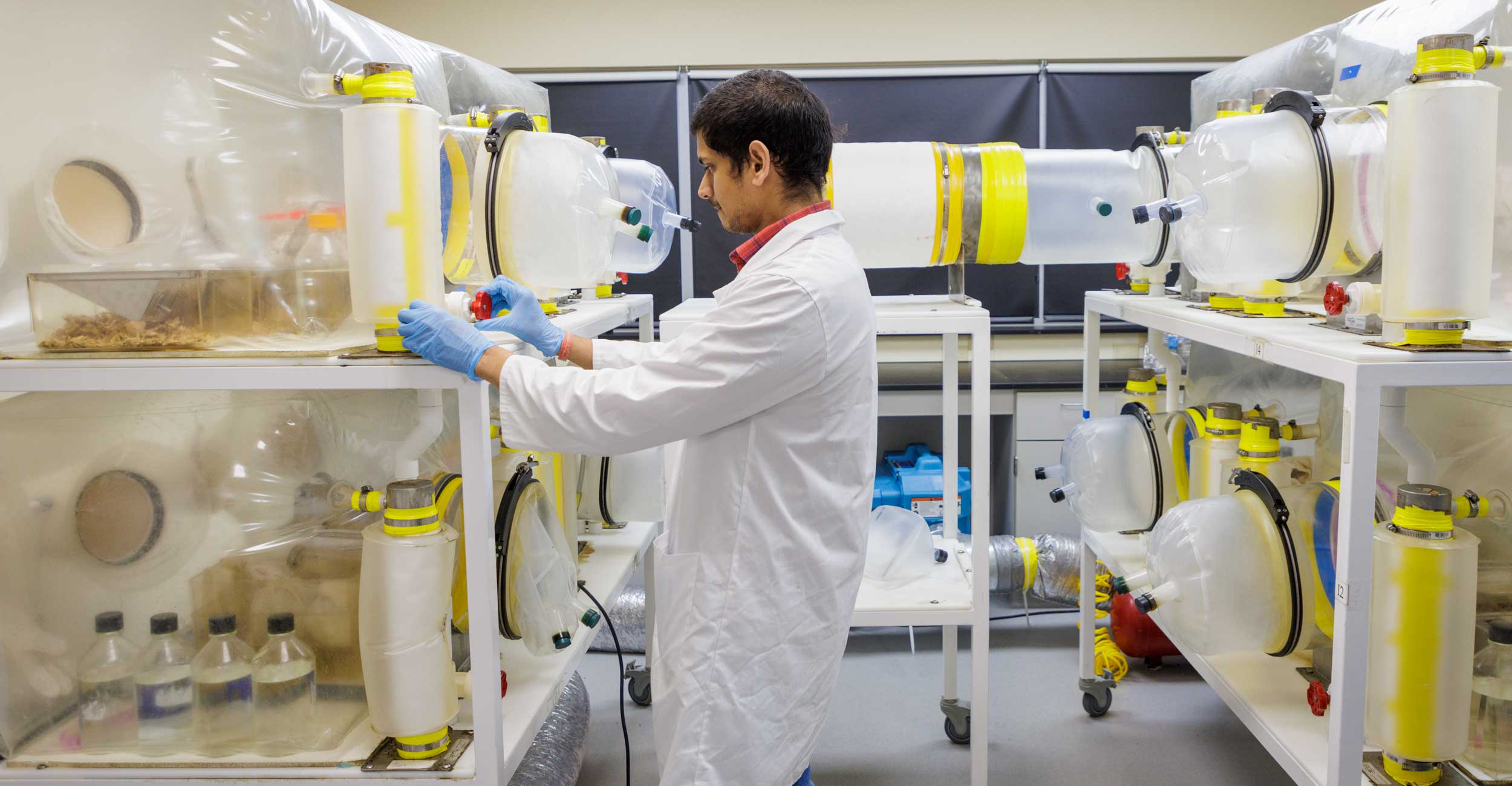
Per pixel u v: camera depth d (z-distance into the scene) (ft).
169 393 4.30
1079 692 8.74
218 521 4.37
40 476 4.21
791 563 4.28
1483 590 4.46
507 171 4.43
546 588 4.76
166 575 4.31
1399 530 4.09
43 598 4.26
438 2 12.41
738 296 4.06
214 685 4.05
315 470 4.61
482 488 3.86
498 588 4.58
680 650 4.30
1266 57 7.41
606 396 3.91
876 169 6.19
